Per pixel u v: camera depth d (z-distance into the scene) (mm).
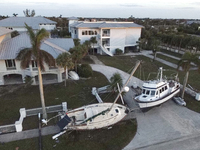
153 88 18516
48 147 13758
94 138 14914
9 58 23219
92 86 25344
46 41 29031
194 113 18828
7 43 25281
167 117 18047
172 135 15320
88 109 16828
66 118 15453
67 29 69062
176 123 17047
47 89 23938
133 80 28016
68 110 18219
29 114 17875
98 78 28609
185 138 14961
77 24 46406
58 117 17688
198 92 23641
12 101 20750
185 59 19938
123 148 13836
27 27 14664
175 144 14266
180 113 18781
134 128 16250
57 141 14430
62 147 13820
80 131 15742
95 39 43750
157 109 19578
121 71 32594
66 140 14602
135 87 25000
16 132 15391
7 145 13805
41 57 15438
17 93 22625
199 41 41062
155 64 37344
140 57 43812
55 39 33531
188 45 43969
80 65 29797
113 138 14930
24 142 14195
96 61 39406
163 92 19438
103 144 14227
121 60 40750
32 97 21766
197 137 15094
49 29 63469
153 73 31547
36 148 13641
